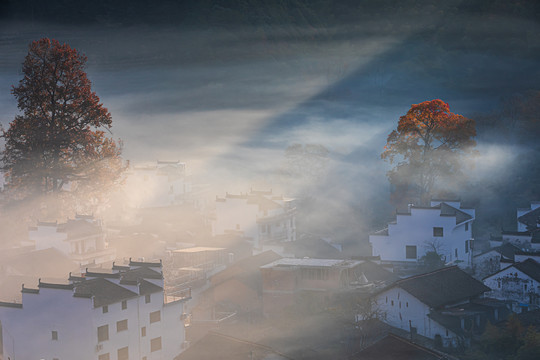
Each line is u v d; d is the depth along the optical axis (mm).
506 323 77500
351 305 84938
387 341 68062
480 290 86500
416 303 80438
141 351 75312
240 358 64000
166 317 78250
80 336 70750
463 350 73375
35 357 72812
